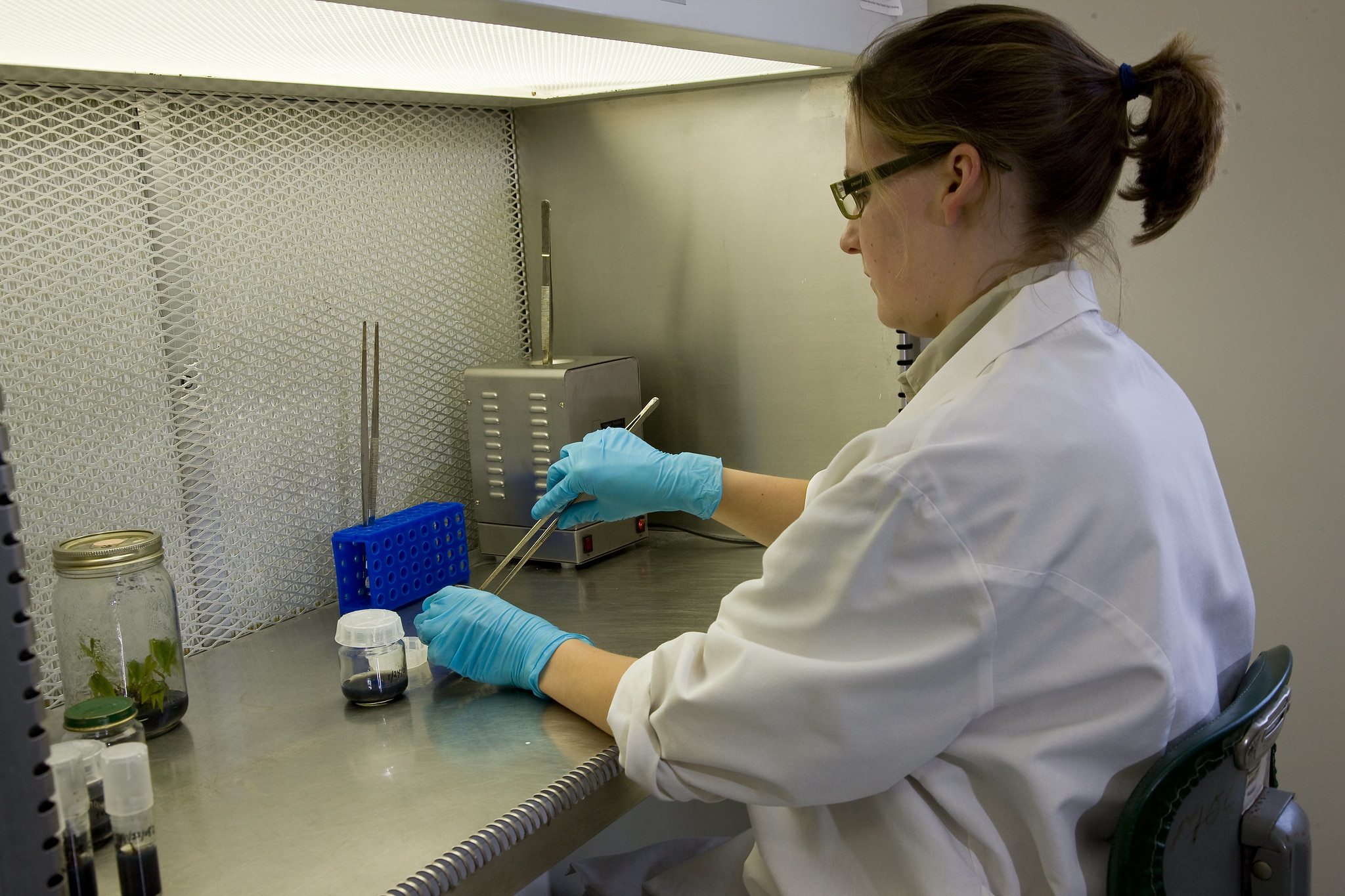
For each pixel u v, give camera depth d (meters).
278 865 0.89
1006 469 0.85
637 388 1.84
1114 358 0.95
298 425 1.58
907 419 0.92
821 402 1.82
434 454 1.85
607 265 1.98
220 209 1.43
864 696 0.86
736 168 1.79
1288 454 1.83
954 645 0.85
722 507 1.55
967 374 0.94
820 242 1.75
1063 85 0.92
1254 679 0.96
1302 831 0.94
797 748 0.90
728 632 0.97
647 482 1.54
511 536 1.77
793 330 1.81
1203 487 1.00
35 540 1.25
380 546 1.50
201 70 1.27
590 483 1.55
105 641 1.12
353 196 1.64
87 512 1.30
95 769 0.93
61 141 1.24
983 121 0.92
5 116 1.18
